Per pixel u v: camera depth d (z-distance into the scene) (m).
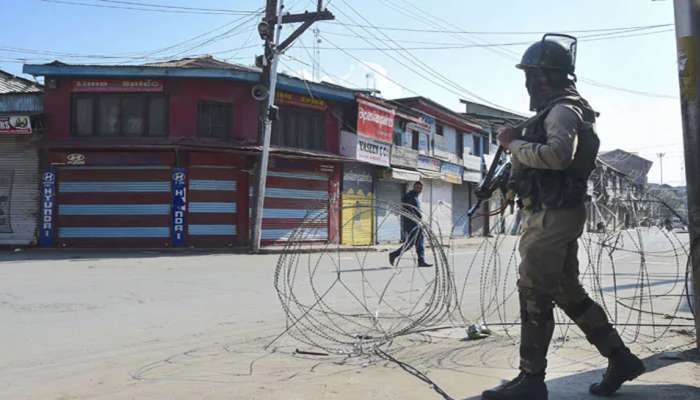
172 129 18.02
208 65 19.00
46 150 18.02
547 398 3.05
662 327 5.09
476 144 31.52
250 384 3.51
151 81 17.98
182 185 17.95
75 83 17.98
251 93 18.72
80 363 4.12
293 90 19.84
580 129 2.92
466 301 6.94
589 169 2.99
